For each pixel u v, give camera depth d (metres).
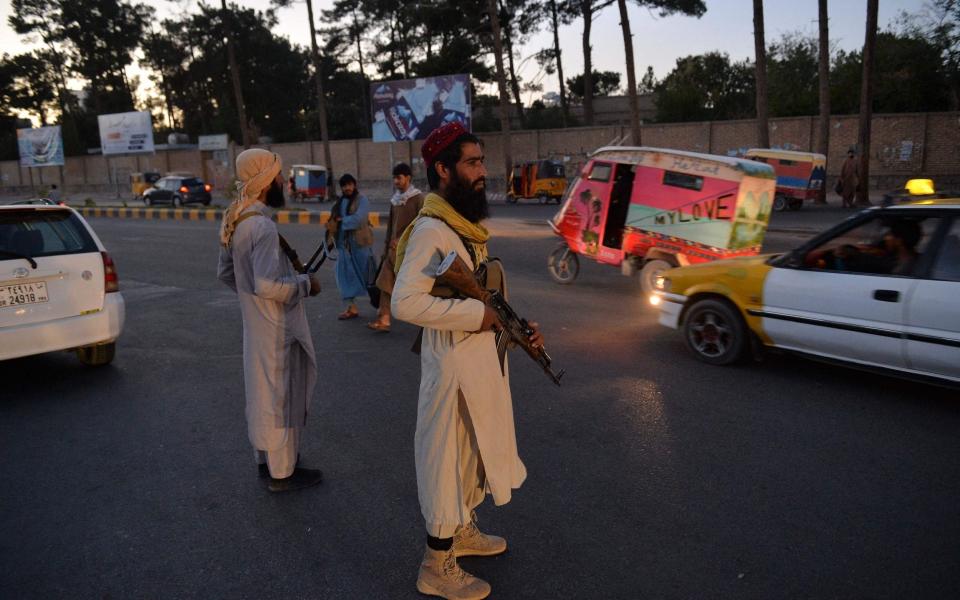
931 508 3.31
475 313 2.36
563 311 7.92
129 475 3.87
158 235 17.83
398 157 39.22
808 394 4.93
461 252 2.45
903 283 4.60
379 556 3.00
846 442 4.09
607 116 53.16
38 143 48.81
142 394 5.29
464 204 2.42
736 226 7.97
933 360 4.44
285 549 3.07
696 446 4.07
